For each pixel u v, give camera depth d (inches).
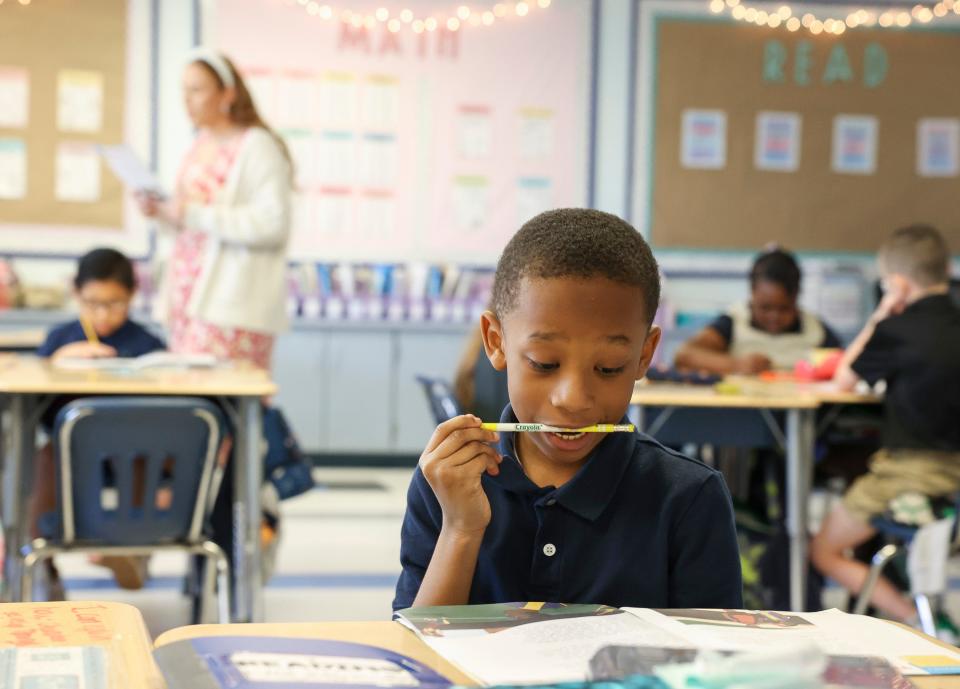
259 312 138.2
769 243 253.0
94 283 134.3
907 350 114.8
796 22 250.7
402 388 231.8
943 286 120.7
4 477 106.3
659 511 42.0
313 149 243.0
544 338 37.4
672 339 238.8
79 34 235.0
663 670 28.1
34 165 235.3
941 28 253.0
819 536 121.9
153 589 142.5
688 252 252.4
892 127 253.4
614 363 37.6
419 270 237.8
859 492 118.3
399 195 245.9
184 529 98.7
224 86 138.5
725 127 251.0
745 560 119.4
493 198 248.1
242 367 125.7
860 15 251.0
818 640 31.9
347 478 224.1
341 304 235.3
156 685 27.2
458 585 39.6
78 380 106.7
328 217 244.4
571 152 249.3
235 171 136.9
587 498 41.2
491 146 247.8
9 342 174.9
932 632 108.8
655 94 249.6
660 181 251.0
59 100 235.5
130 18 236.1
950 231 255.3
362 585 145.4
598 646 30.7
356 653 30.2
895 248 121.6
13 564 101.7
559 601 41.4
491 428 39.7
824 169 253.1
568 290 37.0
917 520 113.6
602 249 37.3
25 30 233.6
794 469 117.2
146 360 123.3
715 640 31.4
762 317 160.6
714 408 117.5
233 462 111.0
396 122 244.8
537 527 41.5
